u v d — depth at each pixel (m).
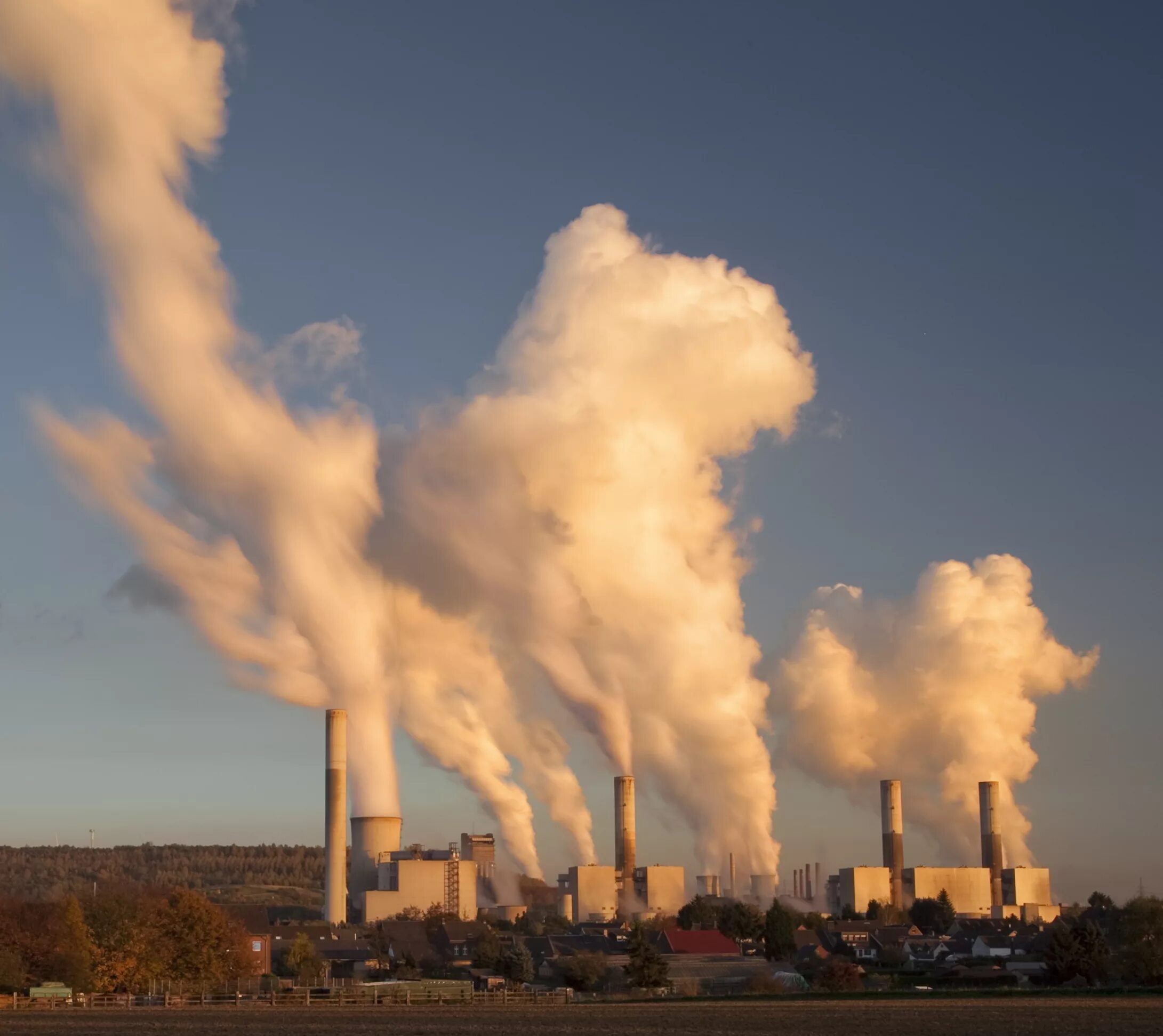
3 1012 117.31
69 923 140.38
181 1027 97.19
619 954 188.50
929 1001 116.88
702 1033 86.75
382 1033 89.31
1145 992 122.31
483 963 192.00
